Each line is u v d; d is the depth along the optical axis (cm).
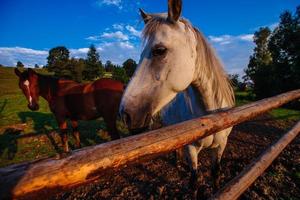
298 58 1552
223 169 344
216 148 221
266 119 730
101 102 430
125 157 69
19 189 47
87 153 62
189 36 158
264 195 263
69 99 449
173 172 338
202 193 239
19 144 534
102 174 64
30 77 455
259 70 1647
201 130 104
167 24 151
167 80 149
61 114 461
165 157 394
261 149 436
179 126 96
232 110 144
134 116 143
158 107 152
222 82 188
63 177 55
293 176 308
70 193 302
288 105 1218
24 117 928
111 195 291
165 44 146
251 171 175
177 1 147
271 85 1577
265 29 2581
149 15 170
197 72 169
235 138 513
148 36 151
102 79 449
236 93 1900
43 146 516
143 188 301
